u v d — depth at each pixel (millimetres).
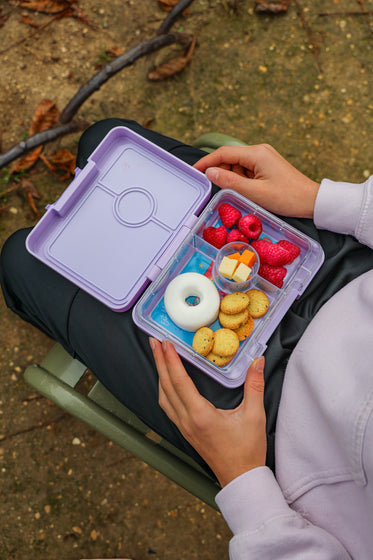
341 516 779
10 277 1129
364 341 771
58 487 1695
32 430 1725
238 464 856
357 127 1938
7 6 1937
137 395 1048
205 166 1156
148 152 1148
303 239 1090
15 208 1826
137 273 1072
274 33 1988
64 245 1087
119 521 1681
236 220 1106
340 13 1996
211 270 1118
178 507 1690
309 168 1907
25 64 1917
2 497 1682
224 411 920
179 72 1948
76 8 1939
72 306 1082
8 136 1870
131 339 1048
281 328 1041
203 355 1002
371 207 962
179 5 1948
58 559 1648
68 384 1204
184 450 1051
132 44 1950
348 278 1051
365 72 1979
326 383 783
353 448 703
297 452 845
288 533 742
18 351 1757
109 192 1119
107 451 1721
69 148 1857
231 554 795
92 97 1901
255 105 1945
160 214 1111
